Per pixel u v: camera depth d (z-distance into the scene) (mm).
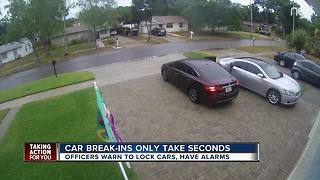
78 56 32719
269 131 9656
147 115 10742
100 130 7324
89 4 39875
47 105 12617
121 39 45281
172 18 58969
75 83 15922
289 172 7562
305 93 14523
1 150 8984
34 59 38812
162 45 35812
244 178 7293
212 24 54719
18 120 11383
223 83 10906
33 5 33688
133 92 13383
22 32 33844
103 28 46031
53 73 25672
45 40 38938
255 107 11617
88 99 12656
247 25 75188
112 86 14586
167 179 7211
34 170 7645
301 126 10102
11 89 18000
